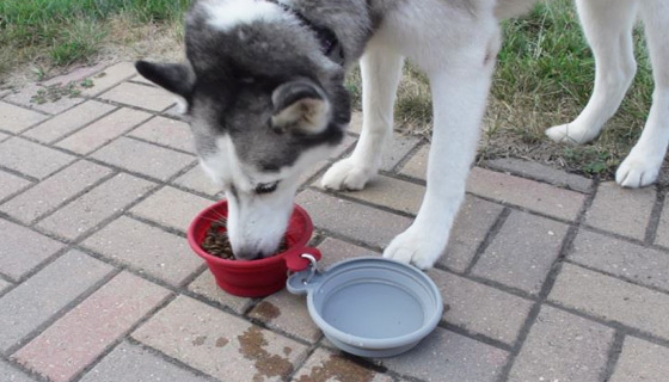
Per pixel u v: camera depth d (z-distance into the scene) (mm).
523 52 1785
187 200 1334
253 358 1011
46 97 1726
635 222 1236
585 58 1729
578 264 1153
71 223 1282
